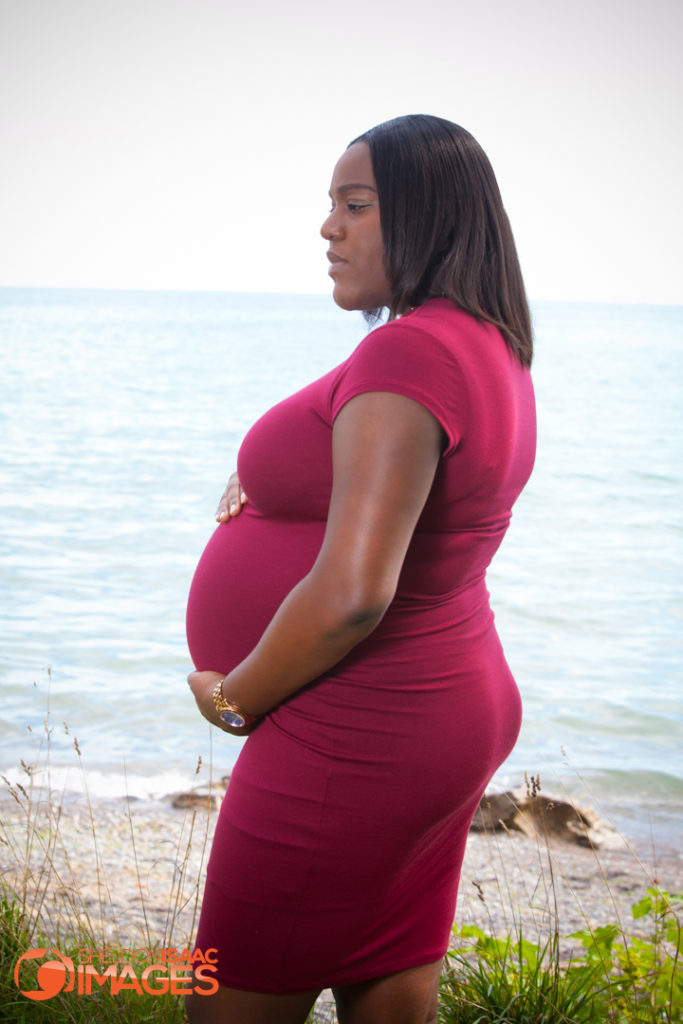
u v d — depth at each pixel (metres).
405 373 1.27
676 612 10.24
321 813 1.43
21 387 39.38
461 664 1.50
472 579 1.55
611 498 18.70
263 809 1.46
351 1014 1.61
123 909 3.36
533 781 2.06
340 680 1.43
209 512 15.66
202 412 32.38
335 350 70.44
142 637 8.52
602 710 7.11
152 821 4.43
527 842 4.47
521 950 2.41
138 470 20.38
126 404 34.34
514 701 1.63
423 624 1.46
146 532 13.84
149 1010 2.22
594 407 36.72
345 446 1.28
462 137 1.49
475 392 1.33
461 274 1.42
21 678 7.20
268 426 1.49
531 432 1.54
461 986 2.31
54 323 109.06
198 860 3.95
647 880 4.15
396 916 1.55
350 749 1.43
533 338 1.56
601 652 8.73
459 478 1.36
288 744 1.45
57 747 5.64
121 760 5.45
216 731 6.06
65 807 4.51
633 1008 2.23
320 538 1.49
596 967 2.35
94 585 10.61
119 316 137.00
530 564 12.57
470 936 2.50
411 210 1.44
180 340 81.06
